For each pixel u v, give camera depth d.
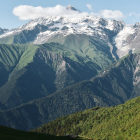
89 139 164.00
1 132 143.62
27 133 154.75
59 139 152.88
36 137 145.50
